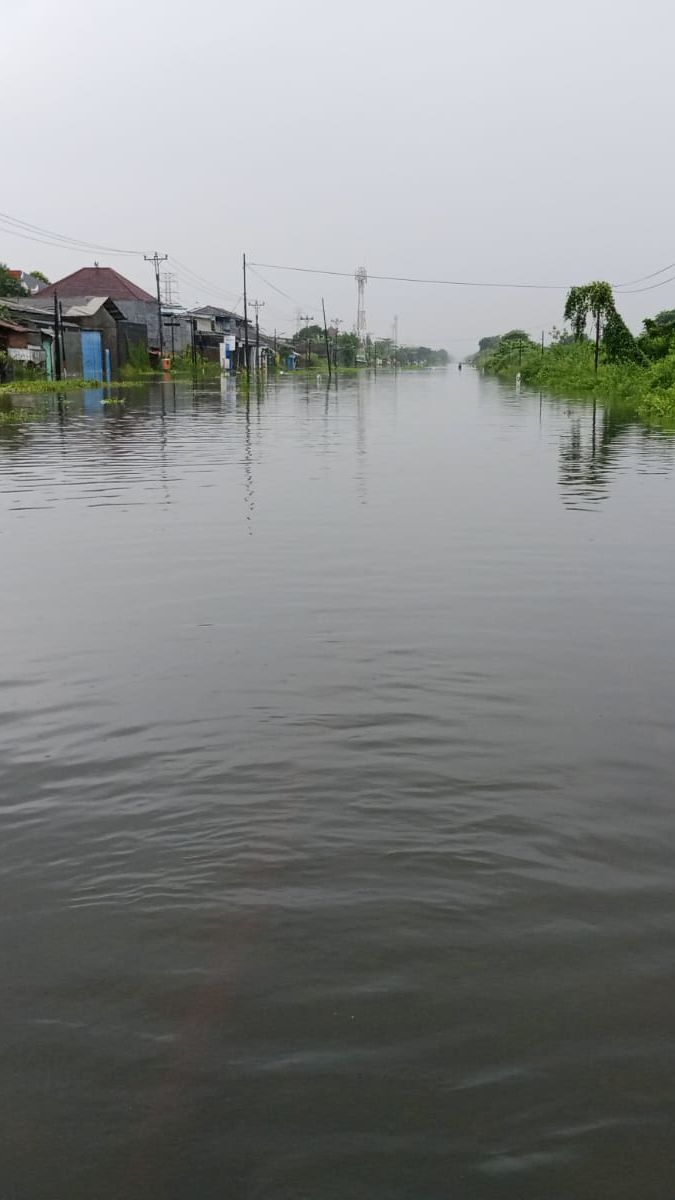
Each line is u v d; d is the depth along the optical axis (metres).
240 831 3.88
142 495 12.72
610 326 46.78
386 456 17.55
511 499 12.39
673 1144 2.36
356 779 4.33
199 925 3.25
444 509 11.57
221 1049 2.67
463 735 4.84
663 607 7.30
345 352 132.25
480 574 8.27
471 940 3.16
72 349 49.28
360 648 6.25
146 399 36.09
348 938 3.17
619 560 8.80
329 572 8.30
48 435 21.22
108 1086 2.54
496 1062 2.62
